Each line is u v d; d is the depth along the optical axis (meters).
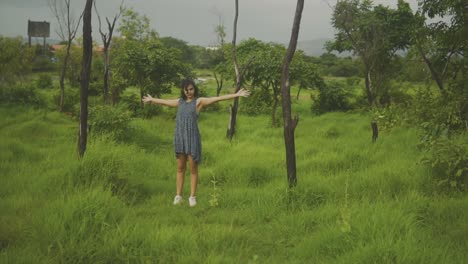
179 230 4.46
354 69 65.12
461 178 6.27
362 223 4.38
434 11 10.58
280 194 5.95
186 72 22.50
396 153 9.01
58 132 12.34
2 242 4.07
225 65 24.39
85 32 6.70
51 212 4.52
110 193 5.26
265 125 17.64
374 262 3.62
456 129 9.53
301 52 21.45
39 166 7.35
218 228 4.82
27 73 28.14
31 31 70.50
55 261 3.75
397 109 10.23
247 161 8.36
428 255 3.74
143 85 20.61
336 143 11.16
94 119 11.15
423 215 5.14
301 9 5.83
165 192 6.66
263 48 20.58
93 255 3.87
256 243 4.61
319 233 4.52
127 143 10.30
